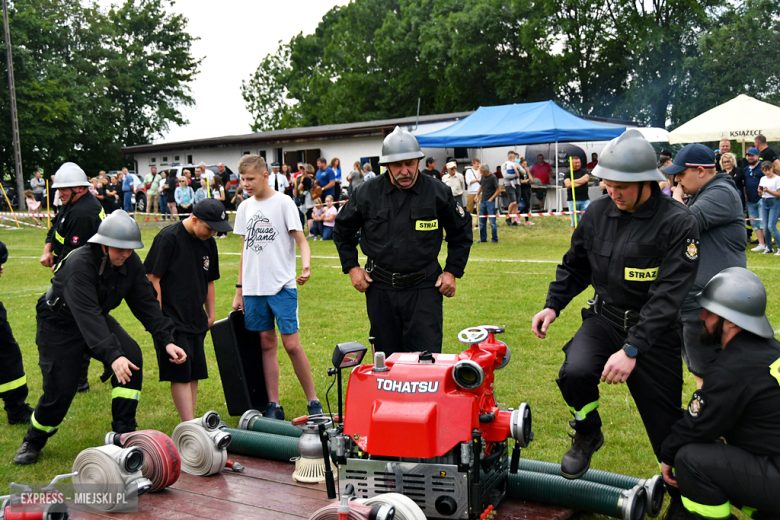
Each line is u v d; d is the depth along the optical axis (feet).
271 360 18.25
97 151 152.05
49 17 143.64
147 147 121.39
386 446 10.57
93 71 153.69
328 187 65.46
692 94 115.55
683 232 10.85
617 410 17.97
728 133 53.98
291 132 104.73
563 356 22.75
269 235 17.56
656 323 10.69
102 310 14.74
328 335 27.09
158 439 12.91
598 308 12.07
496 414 11.39
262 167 17.58
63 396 14.94
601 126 63.77
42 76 133.18
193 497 12.83
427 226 15.34
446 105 143.74
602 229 11.75
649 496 11.83
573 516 12.50
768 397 9.93
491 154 79.46
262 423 16.14
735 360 10.14
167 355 16.05
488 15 126.52
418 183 15.40
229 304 34.96
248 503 12.49
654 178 10.77
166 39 171.42
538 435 16.30
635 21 119.34
